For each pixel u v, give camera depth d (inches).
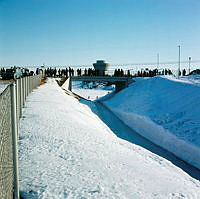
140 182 315.9
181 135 1063.0
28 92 1002.7
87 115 1095.0
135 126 1448.1
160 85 2172.7
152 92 2059.5
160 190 303.1
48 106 808.9
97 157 383.6
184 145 975.0
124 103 2062.0
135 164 391.9
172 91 1868.8
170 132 1127.0
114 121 1565.0
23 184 261.6
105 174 319.0
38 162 323.0
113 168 347.3
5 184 173.0
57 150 382.3
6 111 186.5
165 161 498.6
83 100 2149.4
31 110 690.8
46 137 440.1
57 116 661.9
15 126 207.0
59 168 313.7
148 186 308.2
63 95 1350.9
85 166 334.6
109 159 387.2
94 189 271.1
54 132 485.4
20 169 295.9
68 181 280.7
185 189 327.6
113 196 262.5
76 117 765.3
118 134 1211.2
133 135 1257.4
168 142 1075.9
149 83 2342.5
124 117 1686.8
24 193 245.6
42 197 241.1
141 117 1497.3
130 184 301.9
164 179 351.6
